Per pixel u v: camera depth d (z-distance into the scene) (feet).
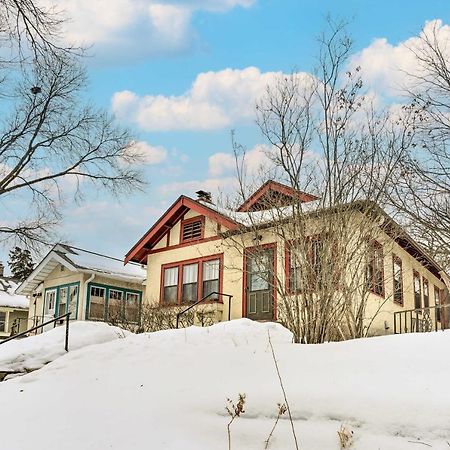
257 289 52.06
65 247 74.59
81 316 67.87
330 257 29.53
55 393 22.33
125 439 16.51
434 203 38.27
